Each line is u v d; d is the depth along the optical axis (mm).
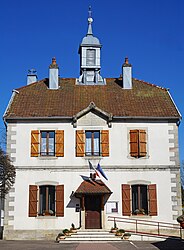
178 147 25141
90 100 27094
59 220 23984
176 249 18688
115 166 24719
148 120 25500
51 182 24484
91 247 19328
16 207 24125
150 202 24312
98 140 25344
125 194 24359
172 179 24688
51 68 28828
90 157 24844
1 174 19328
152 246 19859
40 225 23906
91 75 30000
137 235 23031
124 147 25047
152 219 24109
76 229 23406
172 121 25500
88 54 30141
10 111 25672
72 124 25297
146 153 25000
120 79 30422
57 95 27781
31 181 24516
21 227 23875
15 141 25016
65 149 24953
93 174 24500
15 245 20453
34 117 25062
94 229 23703
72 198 24281
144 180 24641
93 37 30484
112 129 25266
